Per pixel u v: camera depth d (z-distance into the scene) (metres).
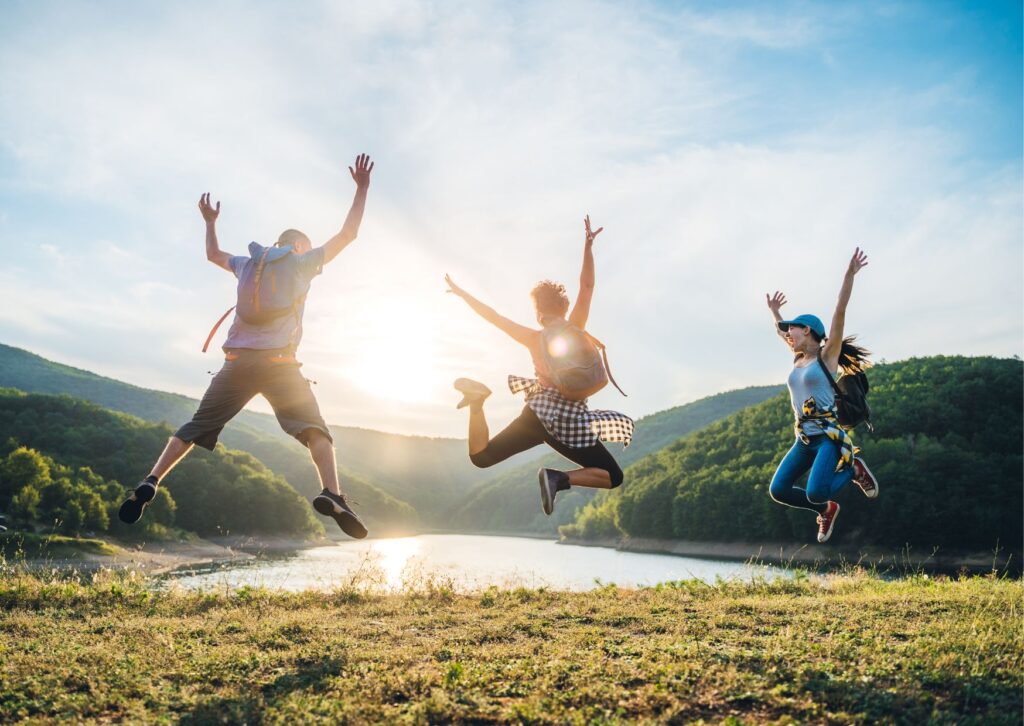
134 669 5.10
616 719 3.94
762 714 4.08
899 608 7.36
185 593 9.54
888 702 4.10
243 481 107.19
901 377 118.56
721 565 59.72
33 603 8.38
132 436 118.75
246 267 5.32
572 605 8.45
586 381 4.78
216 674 5.04
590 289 5.09
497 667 5.07
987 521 70.94
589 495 194.75
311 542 109.00
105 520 68.56
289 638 6.38
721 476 101.38
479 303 5.00
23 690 4.56
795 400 6.30
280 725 3.98
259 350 5.23
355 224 5.41
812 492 5.86
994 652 5.11
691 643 5.79
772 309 7.01
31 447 105.81
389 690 4.58
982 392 105.12
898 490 75.06
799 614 7.21
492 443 4.86
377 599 9.62
